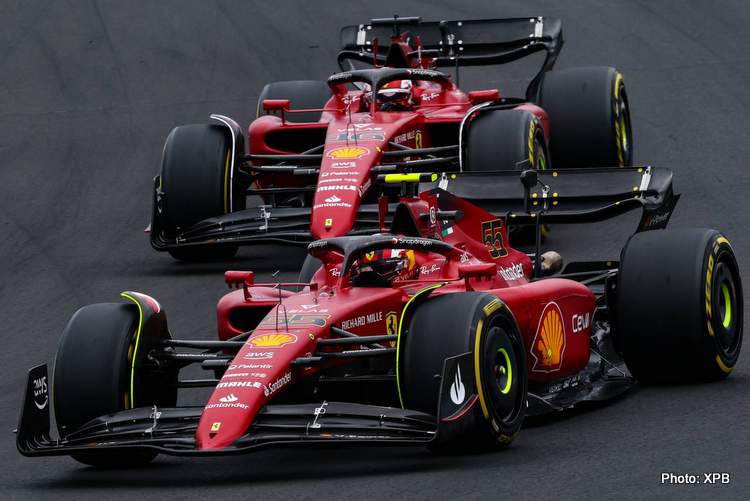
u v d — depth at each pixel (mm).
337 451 32500
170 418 30422
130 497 29047
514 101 59438
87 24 92562
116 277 53844
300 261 55344
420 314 30766
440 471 29328
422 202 36000
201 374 42250
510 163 52750
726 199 57594
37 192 66750
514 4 92625
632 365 36344
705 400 34281
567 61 81812
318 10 93750
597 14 89812
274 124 57625
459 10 91562
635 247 36375
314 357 30562
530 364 34281
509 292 33625
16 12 95000
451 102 58750
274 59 85375
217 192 54000
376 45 62625
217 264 55469
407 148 54281
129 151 72250
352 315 32375
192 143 54812
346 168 51281
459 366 29453
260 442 28531
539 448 31078
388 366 33719
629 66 79938
